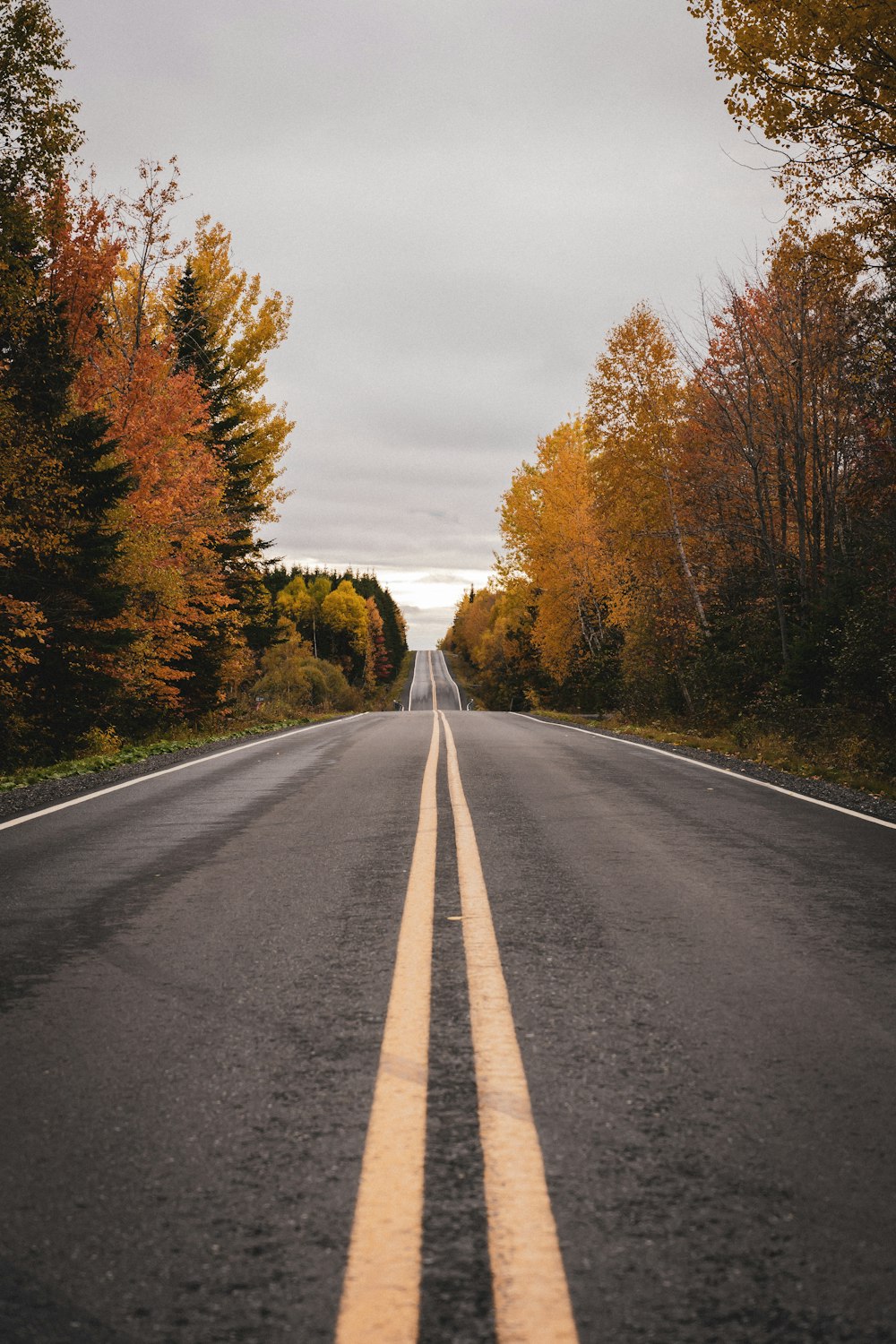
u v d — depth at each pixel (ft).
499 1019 11.19
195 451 79.97
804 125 40.93
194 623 83.61
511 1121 8.49
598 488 99.86
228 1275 6.27
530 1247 6.52
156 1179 7.56
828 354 65.21
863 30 37.83
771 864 21.06
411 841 23.75
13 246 62.23
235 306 113.70
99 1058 10.16
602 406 96.27
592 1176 7.53
